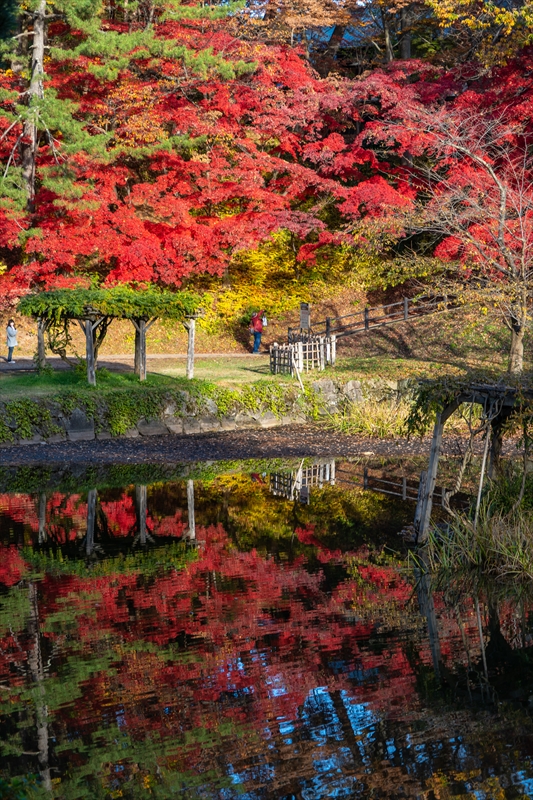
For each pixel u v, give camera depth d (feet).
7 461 63.16
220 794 20.16
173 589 35.47
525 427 37.14
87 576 37.29
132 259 95.14
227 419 77.51
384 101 98.12
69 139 93.50
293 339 92.73
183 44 99.09
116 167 100.37
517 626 31.17
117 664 27.84
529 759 21.58
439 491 51.70
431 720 23.81
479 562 38.09
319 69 129.49
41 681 26.63
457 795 19.95
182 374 86.12
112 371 86.69
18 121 97.50
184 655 28.53
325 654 28.58
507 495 40.14
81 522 46.50
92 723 23.91
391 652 28.78
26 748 22.49
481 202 74.59
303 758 21.84
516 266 65.10
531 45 86.63
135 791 20.27
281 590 35.17
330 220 127.24
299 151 118.52
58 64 100.48
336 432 74.23
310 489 54.08
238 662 27.94
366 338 99.40
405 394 78.84
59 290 78.43
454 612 32.65
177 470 60.59
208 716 24.20
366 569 38.01
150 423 74.64
